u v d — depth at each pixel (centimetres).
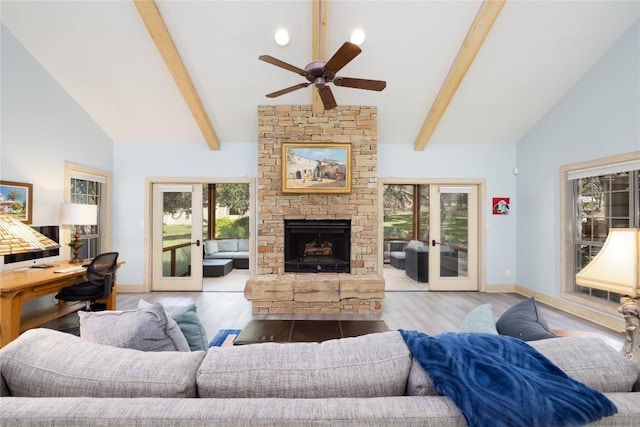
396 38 351
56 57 366
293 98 439
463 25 338
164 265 516
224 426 83
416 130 489
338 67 241
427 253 579
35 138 364
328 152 445
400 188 845
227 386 98
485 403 85
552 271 436
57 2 312
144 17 314
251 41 354
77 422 83
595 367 101
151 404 88
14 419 83
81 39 347
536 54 361
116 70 385
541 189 457
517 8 316
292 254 469
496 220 516
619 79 335
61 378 101
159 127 480
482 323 151
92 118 455
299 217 452
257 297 404
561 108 418
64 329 340
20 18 325
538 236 462
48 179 381
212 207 817
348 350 108
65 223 370
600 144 359
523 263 496
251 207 505
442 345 105
